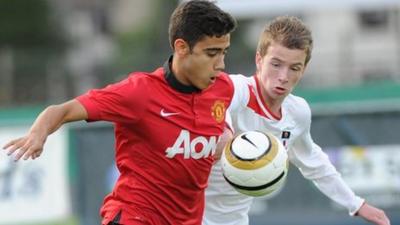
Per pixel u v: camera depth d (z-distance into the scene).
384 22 101.56
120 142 22.12
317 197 43.78
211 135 22.23
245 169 22.89
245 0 54.50
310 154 26.66
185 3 21.55
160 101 21.55
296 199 43.91
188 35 21.22
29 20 106.81
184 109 21.83
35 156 19.94
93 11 133.38
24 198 44.88
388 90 44.53
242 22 93.06
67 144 44.88
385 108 43.78
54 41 107.94
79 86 55.75
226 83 22.72
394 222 43.25
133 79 21.55
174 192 22.20
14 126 45.53
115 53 90.06
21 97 55.75
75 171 44.78
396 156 43.53
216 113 22.34
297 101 25.75
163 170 21.92
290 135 25.81
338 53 57.19
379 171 43.62
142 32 119.06
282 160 23.11
